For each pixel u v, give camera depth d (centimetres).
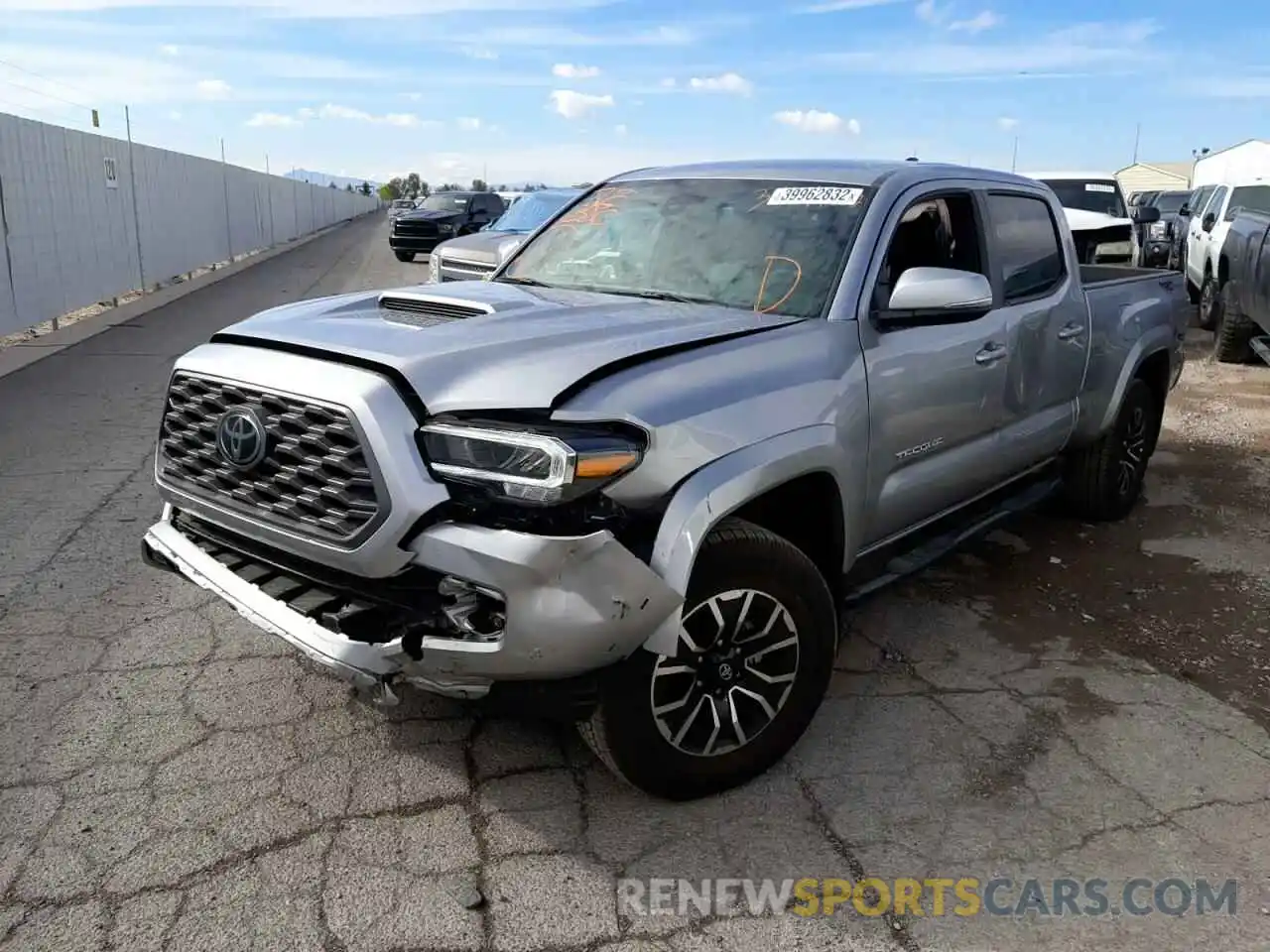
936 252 413
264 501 296
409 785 317
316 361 290
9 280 1132
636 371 290
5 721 344
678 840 297
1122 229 1296
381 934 256
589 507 266
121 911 260
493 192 2433
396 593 275
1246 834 307
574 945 256
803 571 315
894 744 352
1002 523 471
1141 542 567
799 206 396
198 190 2156
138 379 949
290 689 371
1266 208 1099
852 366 344
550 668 266
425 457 267
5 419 773
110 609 433
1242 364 1167
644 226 422
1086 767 341
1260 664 421
